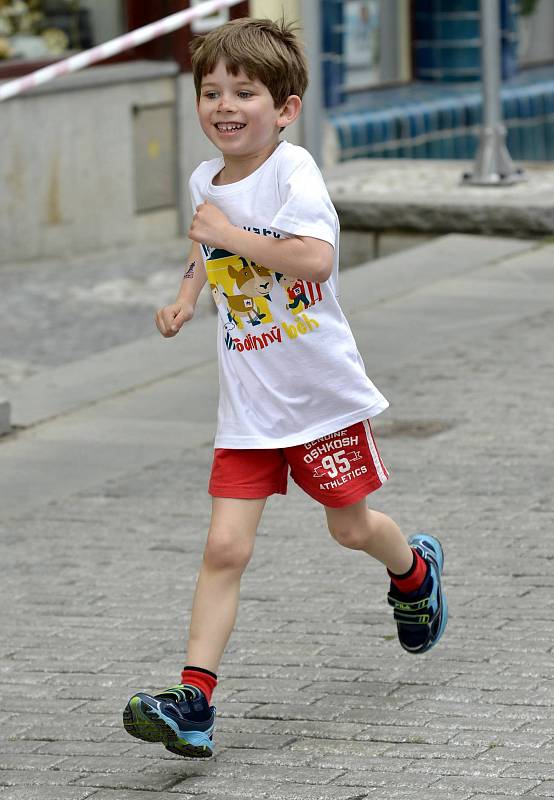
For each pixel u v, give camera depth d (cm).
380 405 1022
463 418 1969
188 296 1045
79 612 1371
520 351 2311
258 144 975
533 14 5862
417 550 1123
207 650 981
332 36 4653
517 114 5228
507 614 1281
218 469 1009
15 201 3853
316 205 963
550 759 971
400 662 1182
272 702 1111
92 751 1049
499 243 3181
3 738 1087
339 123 4619
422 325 2506
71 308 3294
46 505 1723
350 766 980
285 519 1611
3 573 1496
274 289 984
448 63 5244
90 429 2041
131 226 4169
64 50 4075
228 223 973
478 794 919
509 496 1638
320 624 1288
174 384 2264
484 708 1073
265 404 998
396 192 3441
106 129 4050
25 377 2634
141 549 1557
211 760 1010
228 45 960
